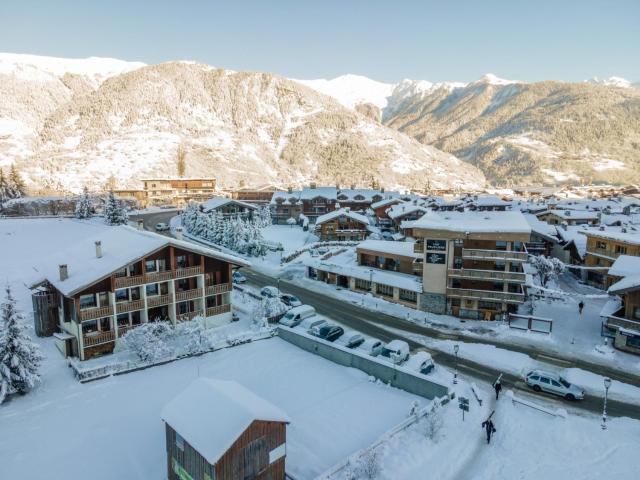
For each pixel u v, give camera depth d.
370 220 123.19
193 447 21.30
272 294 57.88
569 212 104.31
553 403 33.56
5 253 84.06
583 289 66.38
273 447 23.00
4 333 32.66
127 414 31.28
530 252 81.44
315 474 25.00
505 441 28.16
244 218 123.50
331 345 40.50
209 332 43.66
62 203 148.75
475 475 25.00
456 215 58.00
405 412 31.88
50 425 29.84
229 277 48.53
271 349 42.97
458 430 29.23
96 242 42.47
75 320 38.81
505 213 56.84
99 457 26.59
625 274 48.12
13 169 161.62
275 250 88.06
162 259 43.72
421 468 25.34
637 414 31.92
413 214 100.12
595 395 34.66
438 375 37.66
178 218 134.25
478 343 44.81
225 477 20.78
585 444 27.72
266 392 34.59
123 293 41.88
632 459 26.02
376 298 59.19
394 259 61.97
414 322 50.59
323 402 33.19
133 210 158.38
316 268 67.81
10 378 32.53
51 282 40.59
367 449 26.27
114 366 37.06
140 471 25.42
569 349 43.31
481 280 51.47
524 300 51.84
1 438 28.28
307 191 142.25
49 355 40.22
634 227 76.44
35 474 24.98
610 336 45.06
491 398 33.97
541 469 25.23
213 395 23.91
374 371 37.31
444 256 52.25
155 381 36.16
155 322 41.00
